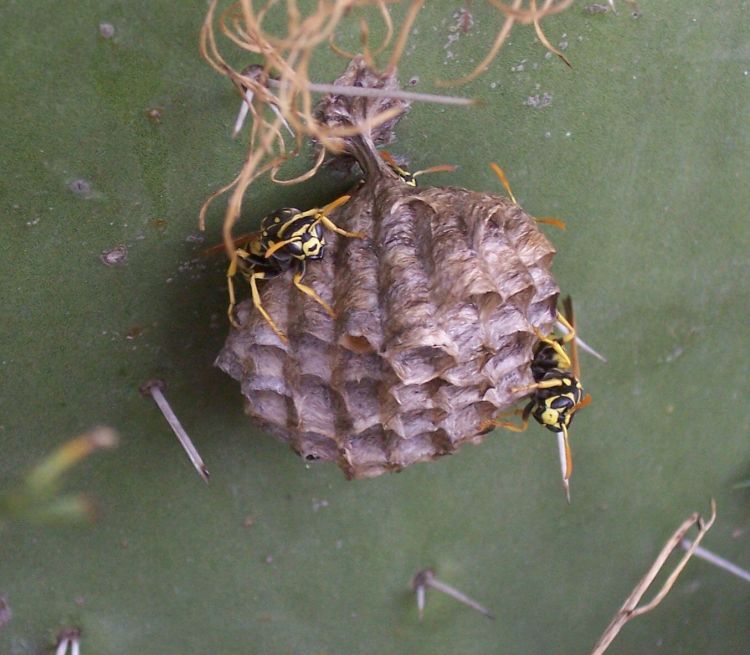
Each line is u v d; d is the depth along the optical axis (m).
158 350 0.20
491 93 0.19
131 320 0.19
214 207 0.19
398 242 0.18
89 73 0.18
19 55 0.17
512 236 0.18
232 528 0.21
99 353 0.19
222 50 0.18
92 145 0.18
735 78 0.20
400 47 0.17
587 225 0.21
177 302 0.19
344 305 0.18
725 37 0.20
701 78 0.20
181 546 0.21
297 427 0.19
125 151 0.18
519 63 0.19
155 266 0.19
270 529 0.21
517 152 0.20
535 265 0.19
